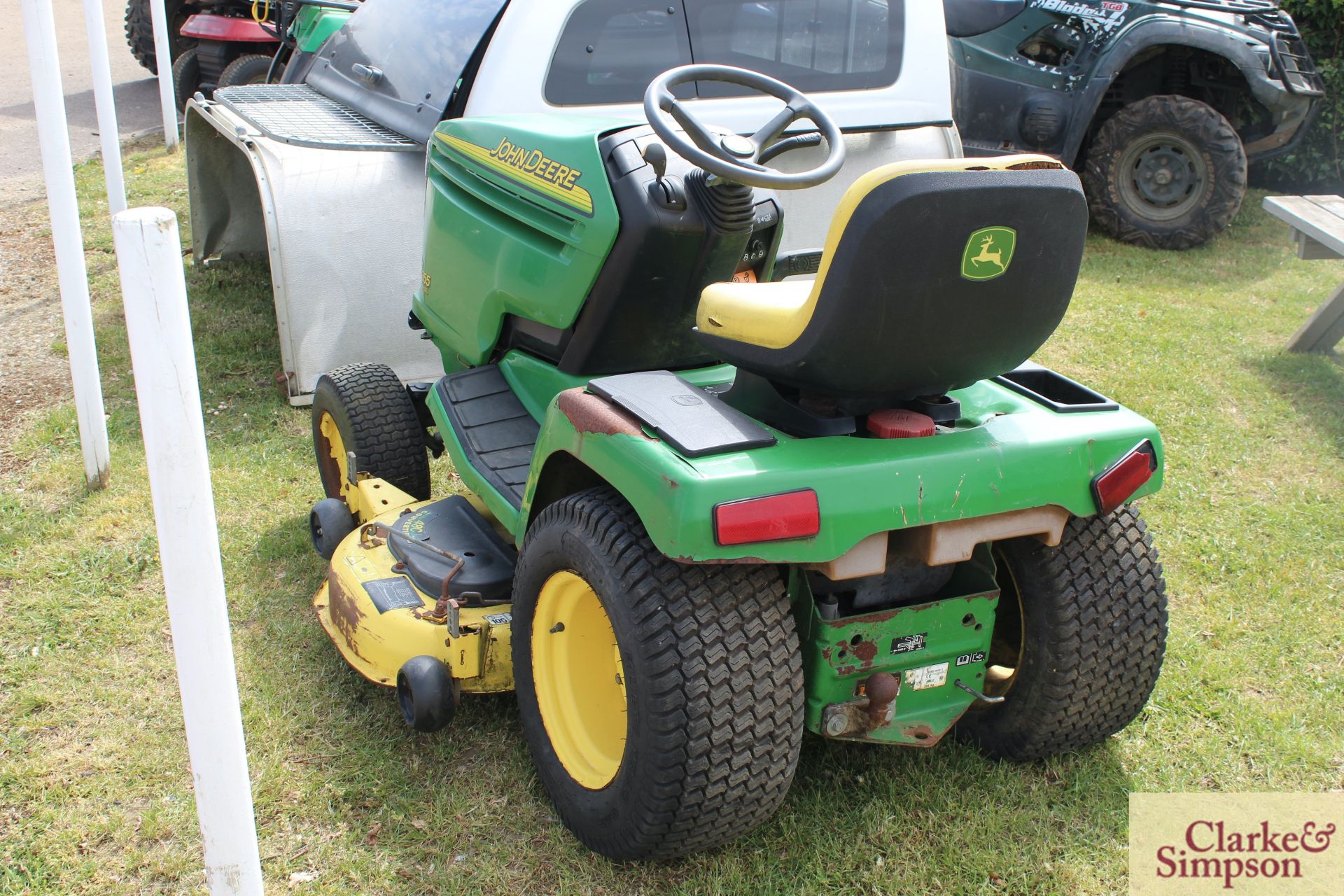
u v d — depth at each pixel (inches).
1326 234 200.2
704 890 92.6
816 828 99.2
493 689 108.8
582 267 113.5
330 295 186.5
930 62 194.5
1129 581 100.3
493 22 180.1
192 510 64.1
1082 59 293.1
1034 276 82.2
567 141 115.9
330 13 260.1
